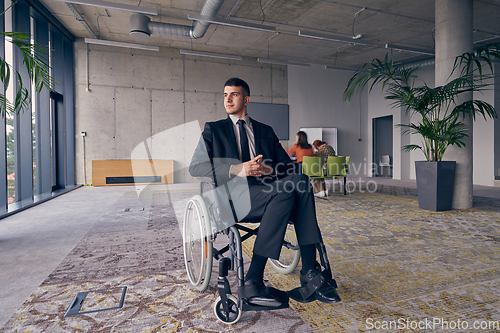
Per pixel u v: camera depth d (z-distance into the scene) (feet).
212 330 3.90
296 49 26.55
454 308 4.43
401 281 5.42
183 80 26.66
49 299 4.79
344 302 4.65
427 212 12.16
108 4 14.71
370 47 25.85
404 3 18.20
